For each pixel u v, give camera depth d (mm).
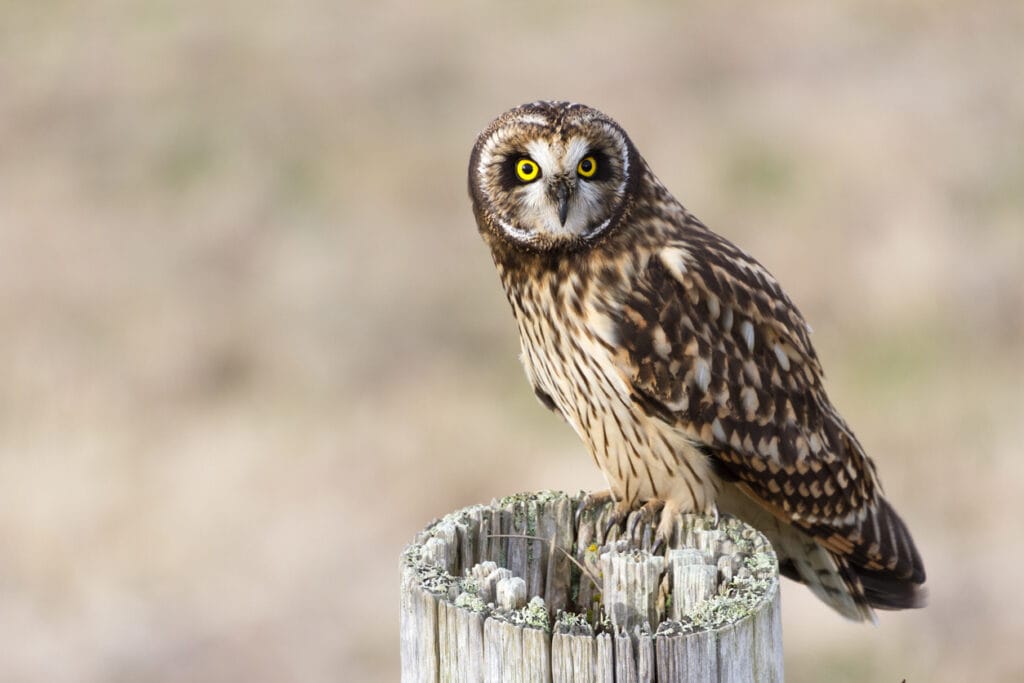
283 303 18172
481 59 25703
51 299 18719
